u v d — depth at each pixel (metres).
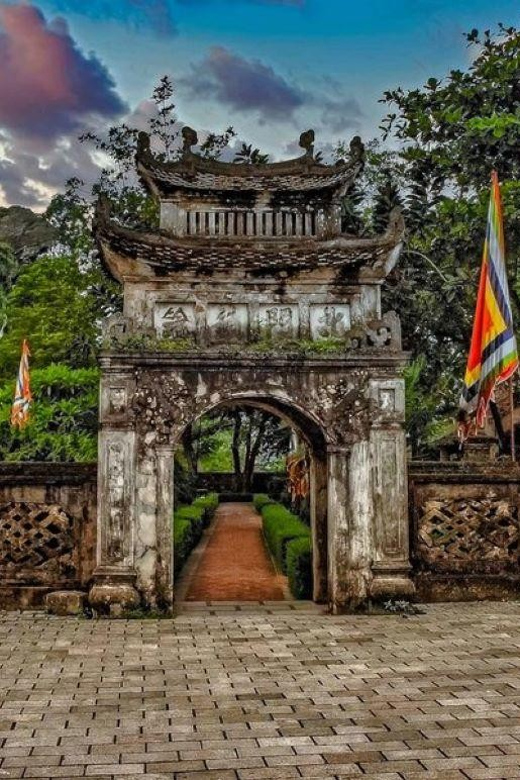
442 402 24.33
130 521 13.48
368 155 23.86
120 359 13.66
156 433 13.73
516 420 24.30
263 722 7.74
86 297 29.17
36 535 14.24
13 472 14.22
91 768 6.58
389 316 14.22
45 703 8.38
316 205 14.75
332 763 6.66
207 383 13.88
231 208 14.62
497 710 8.07
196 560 22.02
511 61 18.52
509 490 14.96
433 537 14.81
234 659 10.35
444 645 11.11
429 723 7.67
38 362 31.39
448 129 19.56
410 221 20.12
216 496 44.19
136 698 8.57
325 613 13.79
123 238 13.61
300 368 13.98
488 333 14.36
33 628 12.37
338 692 8.78
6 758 6.81
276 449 48.97
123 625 12.64
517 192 18.41
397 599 13.72
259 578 18.70
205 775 6.43
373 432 14.07
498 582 14.74
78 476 14.26
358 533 13.89
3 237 43.44
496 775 6.38
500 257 14.43
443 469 16.39
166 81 29.06
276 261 13.96
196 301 14.24
